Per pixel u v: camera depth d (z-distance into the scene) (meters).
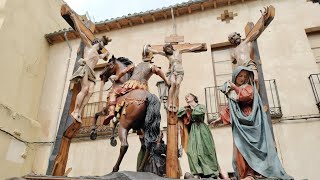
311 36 10.73
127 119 5.70
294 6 11.23
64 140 6.32
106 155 10.45
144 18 12.72
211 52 11.45
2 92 10.83
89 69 6.81
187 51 7.20
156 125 5.57
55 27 14.79
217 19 11.90
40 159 11.39
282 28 10.88
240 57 6.37
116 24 12.98
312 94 9.39
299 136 8.85
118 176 4.83
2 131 10.43
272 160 4.78
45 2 14.32
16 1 12.28
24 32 12.48
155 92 10.88
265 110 5.73
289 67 10.05
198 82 10.77
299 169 8.40
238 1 11.90
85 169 10.41
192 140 6.17
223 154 9.20
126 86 6.10
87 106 11.59
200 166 5.88
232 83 5.61
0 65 10.91
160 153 6.22
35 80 12.69
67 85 12.73
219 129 9.63
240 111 5.37
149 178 4.80
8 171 10.35
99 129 10.78
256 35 6.49
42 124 12.17
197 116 6.30
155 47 7.31
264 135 5.03
